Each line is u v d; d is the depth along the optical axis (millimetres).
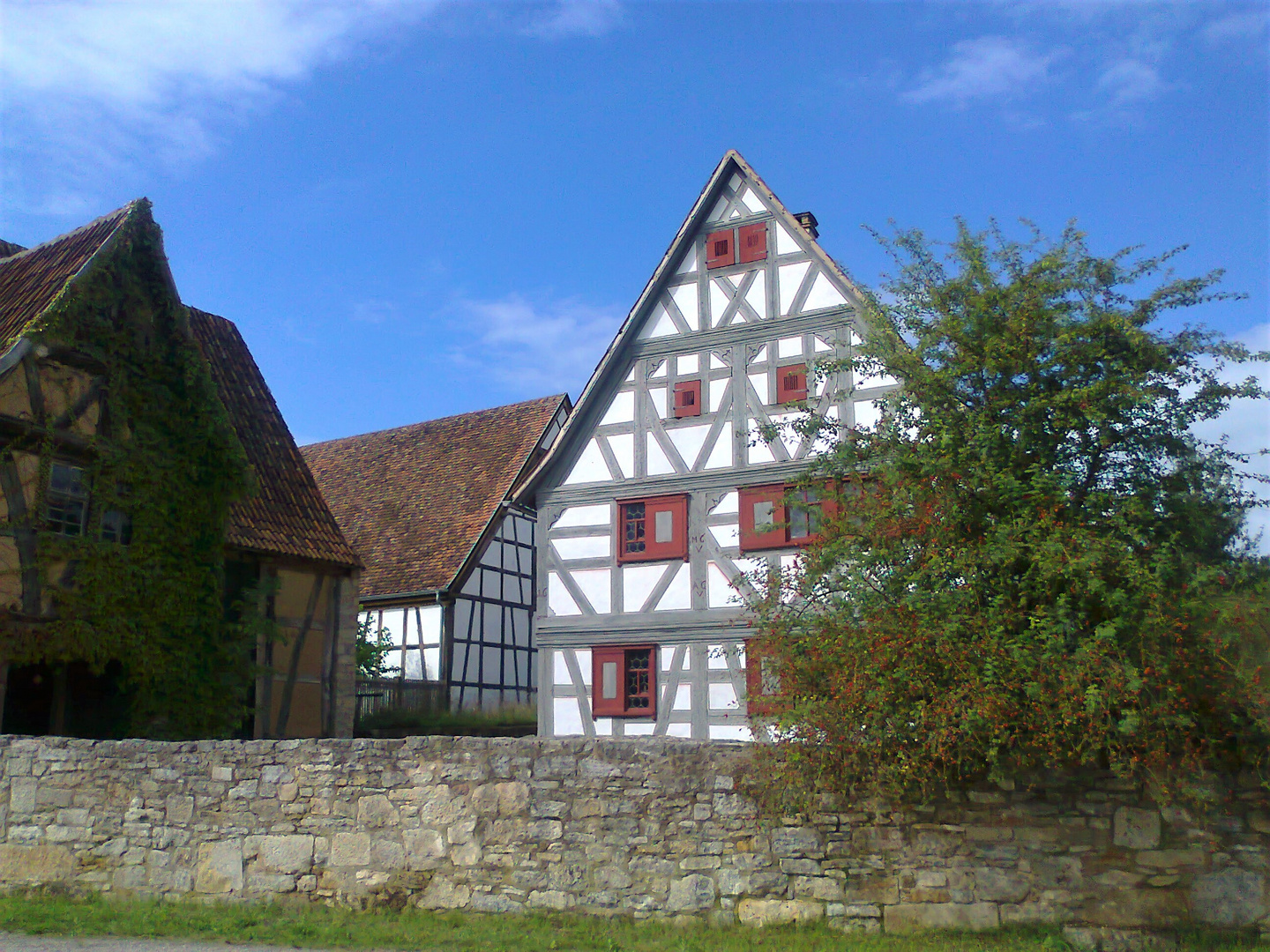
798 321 18031
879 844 8594
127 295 16281
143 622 15609
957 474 8703
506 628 26328
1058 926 8141
